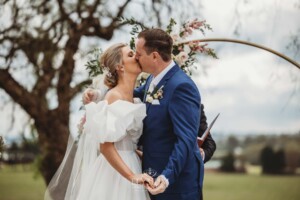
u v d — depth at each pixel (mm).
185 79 3271
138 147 3707
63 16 7871
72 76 7875
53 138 7965
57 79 7961
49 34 7906
